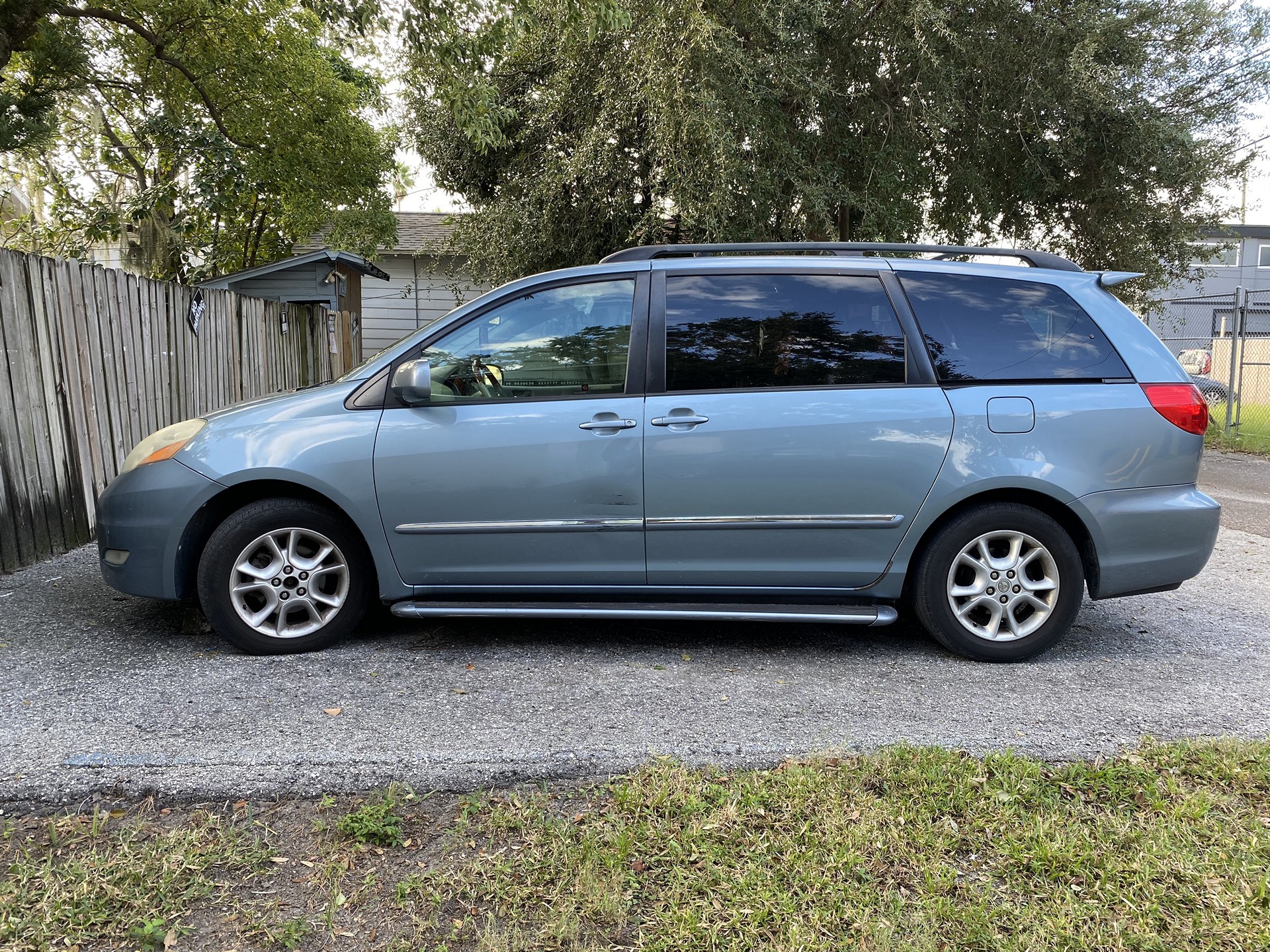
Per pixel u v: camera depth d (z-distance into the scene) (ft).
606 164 35.60
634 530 12.37
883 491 12.30
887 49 33.73
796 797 8.41
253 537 12.30
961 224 39.27
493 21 29.86
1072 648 13.50
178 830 7.91
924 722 10.28
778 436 12.22
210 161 43.62
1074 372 12.60
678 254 13.61
